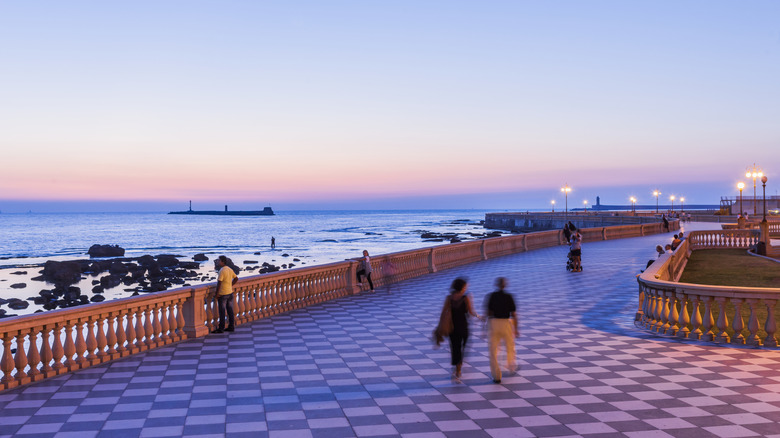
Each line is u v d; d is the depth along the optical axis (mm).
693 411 7844
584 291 21062
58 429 7449
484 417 7738
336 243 106188
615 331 13633
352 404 8375
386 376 9906
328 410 8125
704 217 87812
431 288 22312
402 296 20219
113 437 7160
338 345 12445
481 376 9852
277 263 67188
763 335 12750
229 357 11359
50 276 54094
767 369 9859
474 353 11625
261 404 8422
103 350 11031
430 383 9445
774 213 93125
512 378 9648
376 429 7352
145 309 11992
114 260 64312
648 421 7484
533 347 12000
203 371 10305
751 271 27047
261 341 12875
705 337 12195
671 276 21344
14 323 9289
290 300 17391
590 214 112125
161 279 52312
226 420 7754
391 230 164500
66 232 173875
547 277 25469
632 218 77625
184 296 12984
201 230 182000
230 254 82250
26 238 137875
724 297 11859
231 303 13953
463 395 8742
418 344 12539
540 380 9492
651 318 13844
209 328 13867
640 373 9781
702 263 31438
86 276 56312
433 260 27875
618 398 8453
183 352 11789
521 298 19406
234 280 14031
